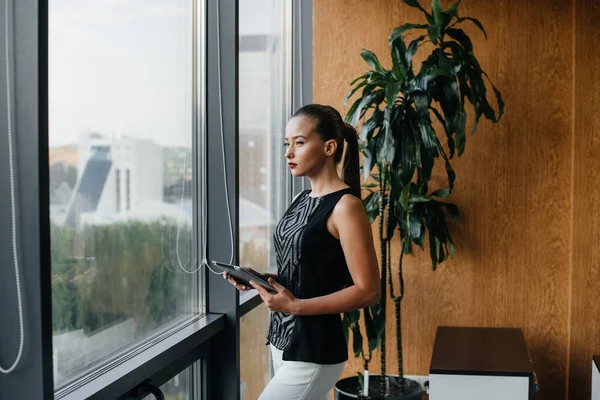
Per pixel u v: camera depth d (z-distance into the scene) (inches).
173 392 99.3
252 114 136.9
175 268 99.2
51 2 67.1
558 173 164.1
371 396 146.9
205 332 100.7
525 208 165.8
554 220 164.7
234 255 109.0
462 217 167.8
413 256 169.8
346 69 169.8
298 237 83.7
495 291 167.6
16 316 57.9
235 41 108.0
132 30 84.7
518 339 146.5
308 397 84.3
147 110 89.1
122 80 82.0
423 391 170.6
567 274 165.0
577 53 160.1
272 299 81.5
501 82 165.0
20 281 57.6
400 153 140.4
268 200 149.6
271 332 87.9
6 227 57.6
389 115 135.9
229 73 108.3
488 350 137.0
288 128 85.7
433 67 141.7
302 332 83.4
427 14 143.0
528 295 166.4
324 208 83.5
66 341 70.5
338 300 81.1
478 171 166.9
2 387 58.2
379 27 168.2
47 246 58.2
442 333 153.6
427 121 137.4
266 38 147.4
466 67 144.2
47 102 57.9
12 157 57.3
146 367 80.4
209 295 110.0
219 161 109.1
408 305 170.7
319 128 84.1
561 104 163.2
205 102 109.0
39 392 57.9
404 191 140.8
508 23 164.2
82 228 73.4
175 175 98.7
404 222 150.3
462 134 140.5
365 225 82.5
